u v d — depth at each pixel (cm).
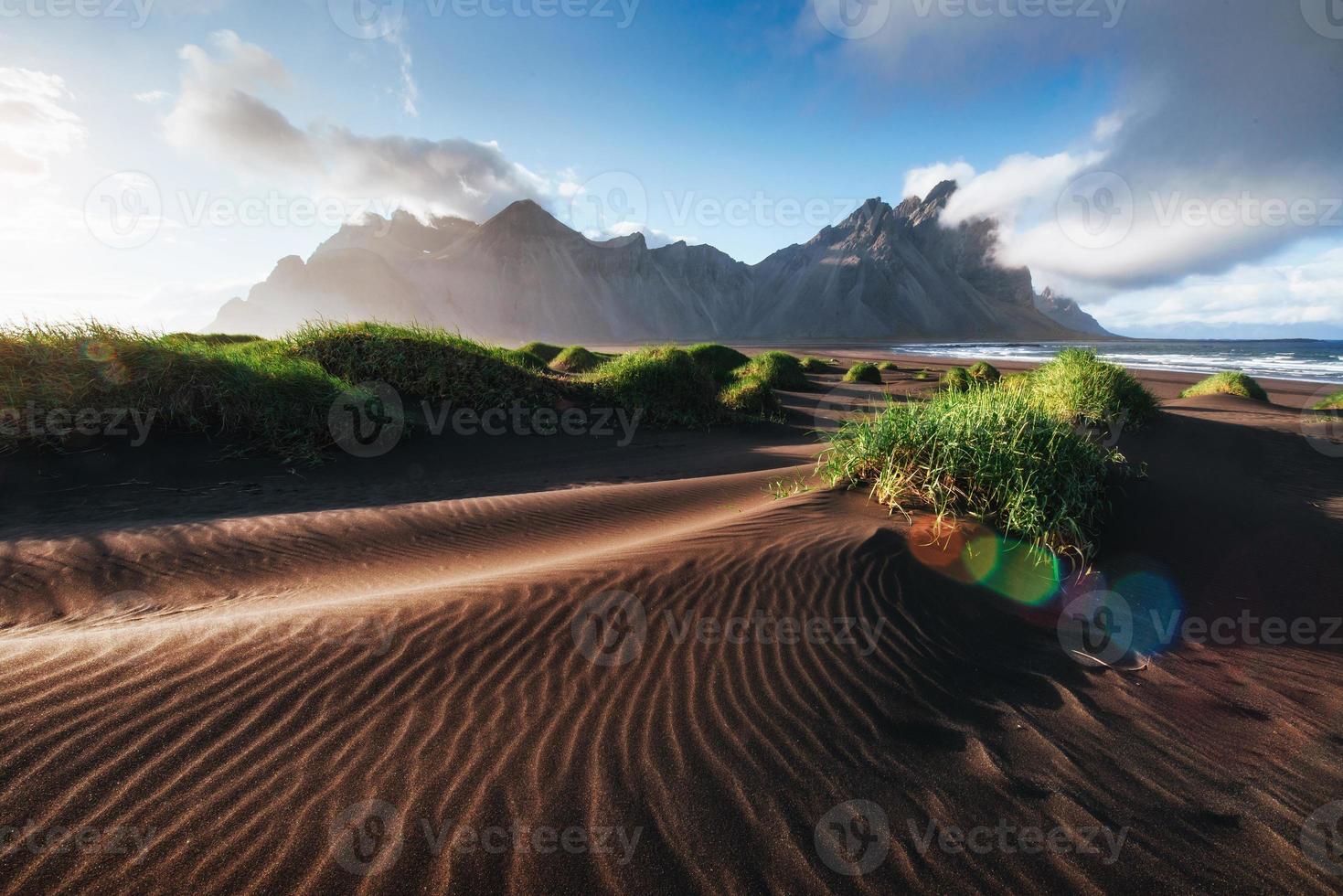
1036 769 217
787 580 338
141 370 757
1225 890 170
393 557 473
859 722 238
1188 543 437
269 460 750
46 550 434
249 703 223
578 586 330
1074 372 927
